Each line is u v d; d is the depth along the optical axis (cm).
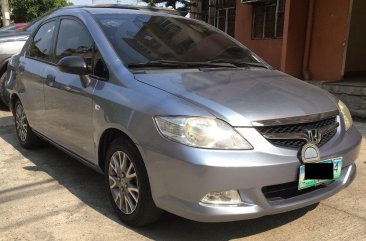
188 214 287
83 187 425
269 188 297
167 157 290
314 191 322
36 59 500
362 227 347
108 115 339
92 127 367
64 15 462
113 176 353
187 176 282
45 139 482
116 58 363
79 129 390
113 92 343
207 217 283
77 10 446
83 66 372
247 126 290
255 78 366
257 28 1286
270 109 303
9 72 569
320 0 1019
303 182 302
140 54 375
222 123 288
